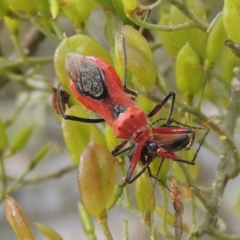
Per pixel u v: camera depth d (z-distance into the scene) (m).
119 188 0.17
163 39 0.18
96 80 0.17
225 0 0.17
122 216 0.34
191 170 0.19
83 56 0.17
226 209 0.32
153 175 0.17
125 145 0.17
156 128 0.17
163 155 0.17
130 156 0.17
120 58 0.17
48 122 0.30
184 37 0.18
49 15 0.18
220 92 0.21
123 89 0.17
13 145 0.21
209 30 0.17
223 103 0.21
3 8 0.18
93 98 0.17
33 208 0.37
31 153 0.39
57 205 0.37
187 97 0.18
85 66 0.17
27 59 0.20
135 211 0.18
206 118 0.18
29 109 0.27
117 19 0.20
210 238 0.27
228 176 0.18
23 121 0.27
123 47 0.17
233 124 0.19
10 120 0.22
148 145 0.17
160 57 0.26
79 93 0.17
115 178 0.16
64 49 0.17
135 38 0.17
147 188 0.17
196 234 0.18
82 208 0.18
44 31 0.18
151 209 0.17
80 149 0.17
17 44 0.20
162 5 0.21
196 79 0.17
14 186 0.20
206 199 0.18
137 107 0.17
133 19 0.17
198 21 0.17
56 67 0.17
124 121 0.17
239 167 0.18
